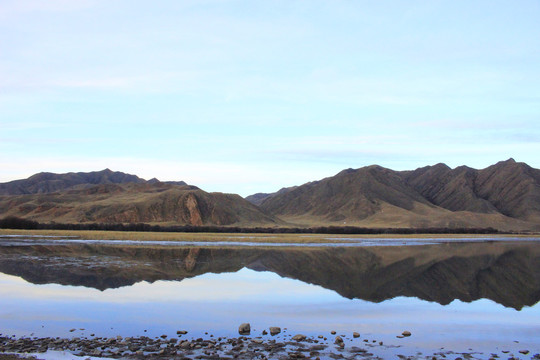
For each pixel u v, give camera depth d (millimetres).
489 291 32500
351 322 22406
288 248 72188
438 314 24438
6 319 21641
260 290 31062
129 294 28234
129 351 16766
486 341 19375
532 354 17594
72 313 23016
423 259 56594
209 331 20234
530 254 68125
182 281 34219
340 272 42094
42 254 50656
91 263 42750
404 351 17688
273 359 16188
